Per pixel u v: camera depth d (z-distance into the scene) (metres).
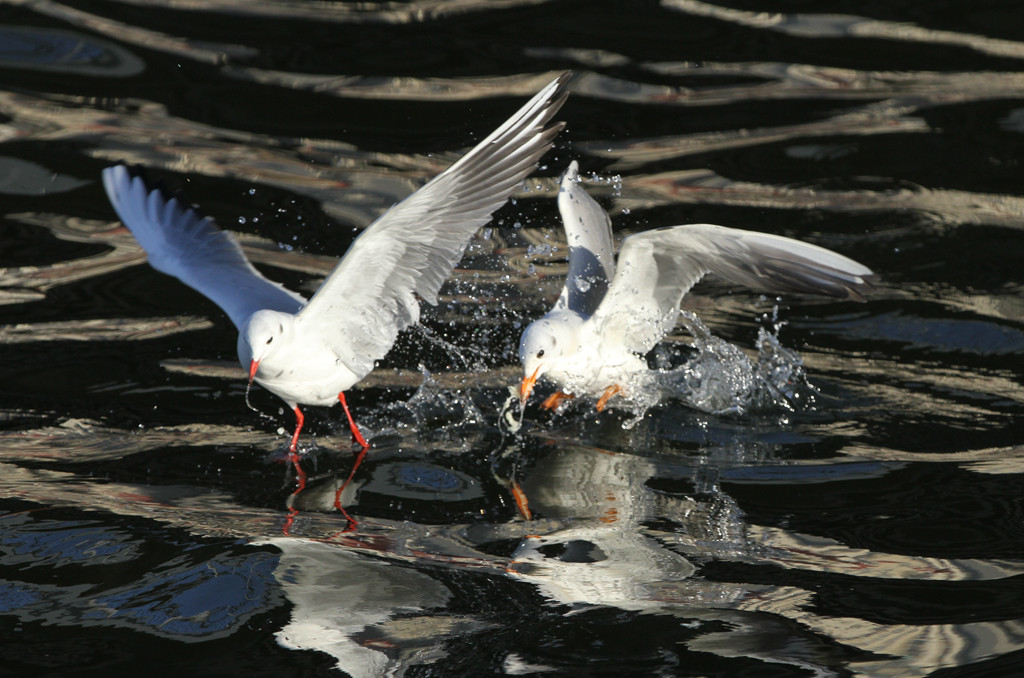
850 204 14.86
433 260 9.74
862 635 6.92
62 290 12.85
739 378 11.13
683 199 15.09
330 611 7.21
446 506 8.78
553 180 15.89
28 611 7.20
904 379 10.98
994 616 7.09
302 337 9.65
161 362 11.34
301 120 17.45
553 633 6.97
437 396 10.99
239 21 21.05
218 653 6.77
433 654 6.75
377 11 21.66
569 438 10.17
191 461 9.48
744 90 18.42
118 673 6.58
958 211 14.56
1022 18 20.89
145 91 18.25
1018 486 8.89
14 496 8.72
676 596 7.39
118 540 8.09
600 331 11.30
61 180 15.47
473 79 18.77
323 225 14.41
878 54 19.64
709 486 9.11
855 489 8.97
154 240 11.38
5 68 18.75
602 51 19.80
